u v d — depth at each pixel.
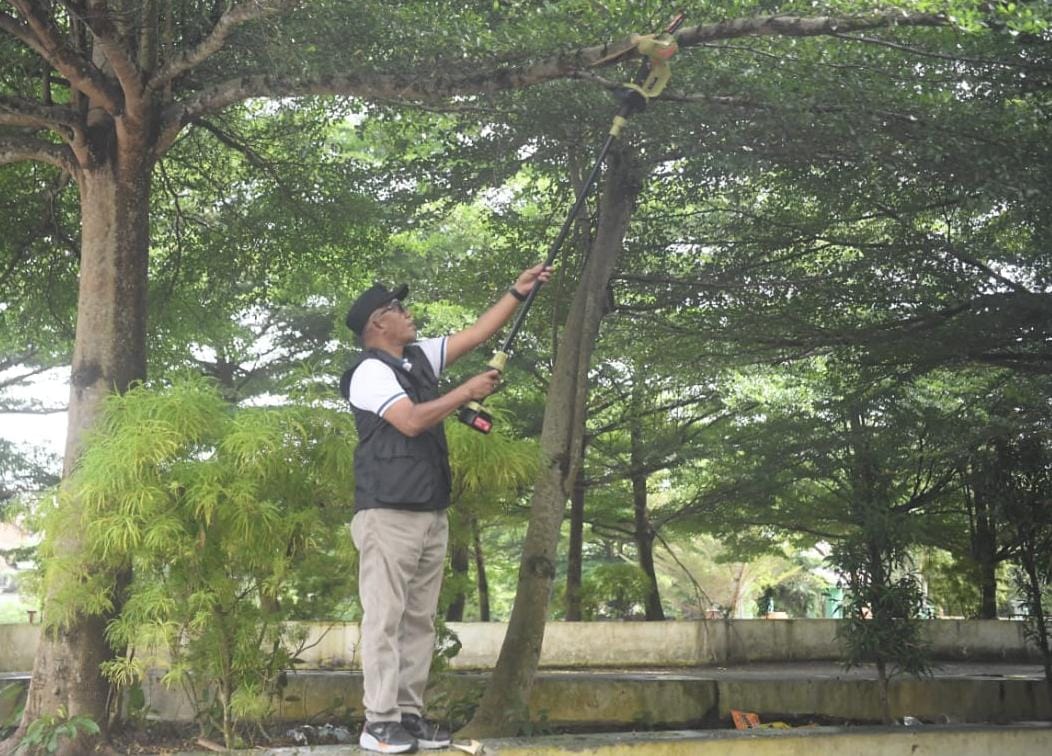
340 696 8.99
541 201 13.12
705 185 10.58
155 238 11.98
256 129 11.25
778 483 16.47
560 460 8.47
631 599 19.69
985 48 7.40
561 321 13.20
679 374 13.43
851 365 12.15
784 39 7.08
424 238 17.14
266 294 13.52
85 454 6.26
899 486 15.41
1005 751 6.29
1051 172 7.59
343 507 6.32
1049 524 10.06
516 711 7.72
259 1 6.39
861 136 7.44
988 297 10.07
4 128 9.94
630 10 6.23
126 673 6.43
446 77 6.84
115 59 6.68
